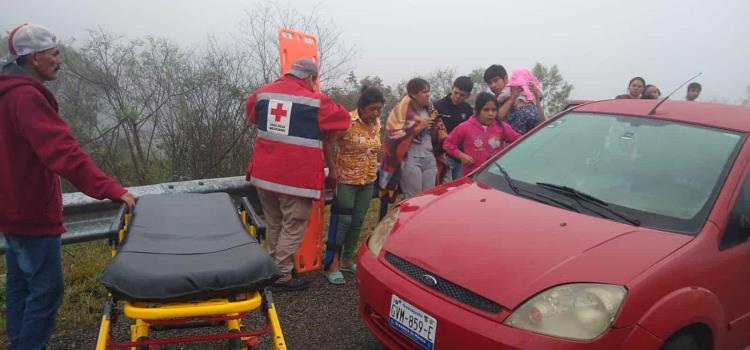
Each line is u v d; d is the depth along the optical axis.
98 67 9.27
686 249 2.70
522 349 2.38
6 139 2.71
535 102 5.99
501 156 3.99
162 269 2.38
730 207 2.97
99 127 9.44
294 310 4.10
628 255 2.62
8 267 3.03
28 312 2.94
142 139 9.16
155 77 9.03
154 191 4.81
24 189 2.77
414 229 3.16
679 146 3.41
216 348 3.48
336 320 3.97
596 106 4.11
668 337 2.50
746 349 3.09
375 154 4.65
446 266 2.78
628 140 3.59
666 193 3.12
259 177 4.23
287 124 4.10
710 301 2.66
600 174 3.42
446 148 5.12
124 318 3.80
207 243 2.69
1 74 2.74
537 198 3.37
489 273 2.65
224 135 8.47
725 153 3.25
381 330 3.07
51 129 2.69
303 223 4.35
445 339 2.60
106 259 4.71
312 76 4.25
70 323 3.67
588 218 3.03
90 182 2.78
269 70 8.72
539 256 2.68
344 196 4.59
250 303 2.44
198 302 2.43
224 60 8.69
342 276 4.65
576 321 2.40
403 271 2.95
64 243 4.28
